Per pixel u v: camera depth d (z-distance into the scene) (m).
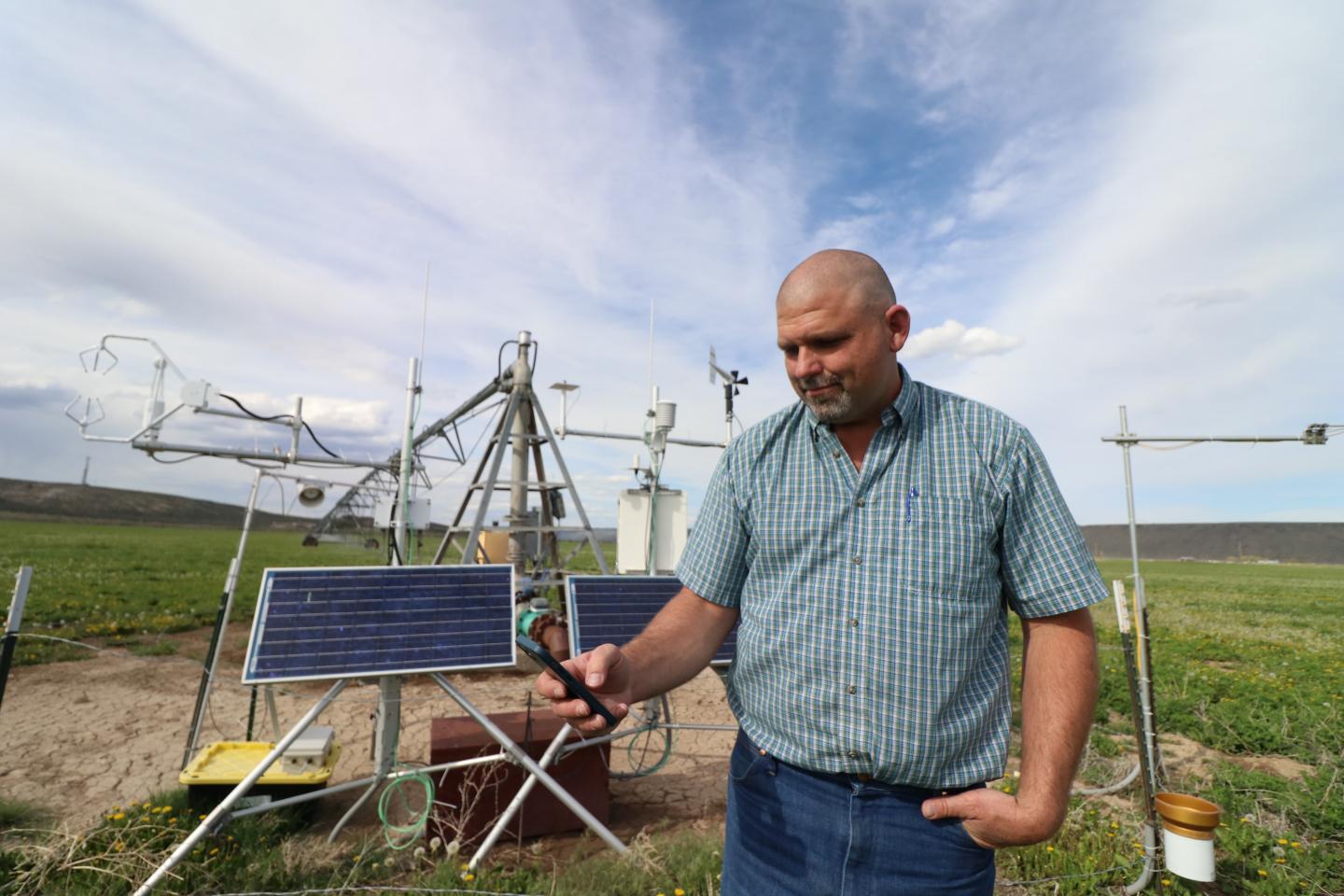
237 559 5.58
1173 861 3.73
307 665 3.93
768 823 1.75
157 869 3.74
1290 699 8.30
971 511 1.60
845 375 1.59
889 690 1.57
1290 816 4.98
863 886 1.61
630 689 1.69
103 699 7.89
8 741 6.54
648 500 7.98
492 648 4.34
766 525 1.78
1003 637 1.69
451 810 4.53
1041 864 4.20
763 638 1.75
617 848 4.28
